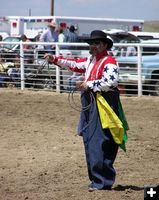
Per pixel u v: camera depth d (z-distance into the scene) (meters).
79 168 15.92
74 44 32.88
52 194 13.27
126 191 13.43
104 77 12.96
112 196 12.95
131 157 17.39
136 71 31.48
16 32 54.94
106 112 13.05
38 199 12.89
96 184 13.38
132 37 38.88
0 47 35.72
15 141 19.67
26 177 15.00
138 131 21.62
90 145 13.21
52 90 33.38
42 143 19.36
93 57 13.35
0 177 15.02
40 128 22.03
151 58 31.81
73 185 14.12
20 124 22.89
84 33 50.75
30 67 34.56
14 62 35.22
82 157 17.28
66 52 33.38
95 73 13.12
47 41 36.62
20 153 17.89
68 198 12.88
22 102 28.91
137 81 31.41
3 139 20.02
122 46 31.58
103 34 13.11
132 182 14.45
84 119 13.41
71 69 13.71
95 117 13.14
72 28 37.56
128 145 19.06
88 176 15.00
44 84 33.53
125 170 15.81
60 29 37.97
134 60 31.42
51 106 27.56
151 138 20.36
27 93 32.22
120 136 13.06
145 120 24.09
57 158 17.16
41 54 34.22
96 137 13.13
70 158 17.14
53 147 18.72
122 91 31.89
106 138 13.11
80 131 13.46
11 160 16.97
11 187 14.02
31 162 16.69
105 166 13.21
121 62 31.86
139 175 15.27
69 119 24.11
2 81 35.56
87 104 13.33
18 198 13.00
